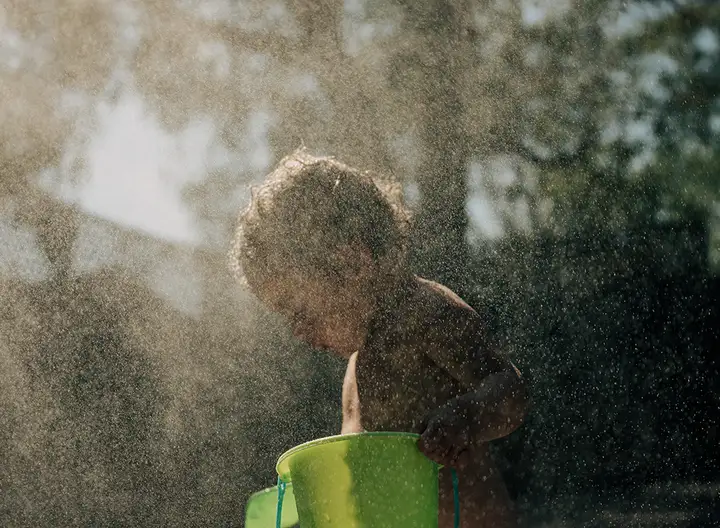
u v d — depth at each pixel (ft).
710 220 13.73
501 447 9.40
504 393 5.80
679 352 11.50
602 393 10.71
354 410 6.59
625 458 10.10
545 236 12.70
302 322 6.87
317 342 6.84
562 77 14.07
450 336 6.31
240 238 7.32
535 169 13.43
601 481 9.66
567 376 11.02
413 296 6.57
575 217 13.04
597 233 12.91
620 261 12.50
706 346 11.72
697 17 15.40
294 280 6.91
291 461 5.43
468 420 5.54
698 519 8.96
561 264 12.29
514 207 12.92
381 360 6.48
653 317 11.96
